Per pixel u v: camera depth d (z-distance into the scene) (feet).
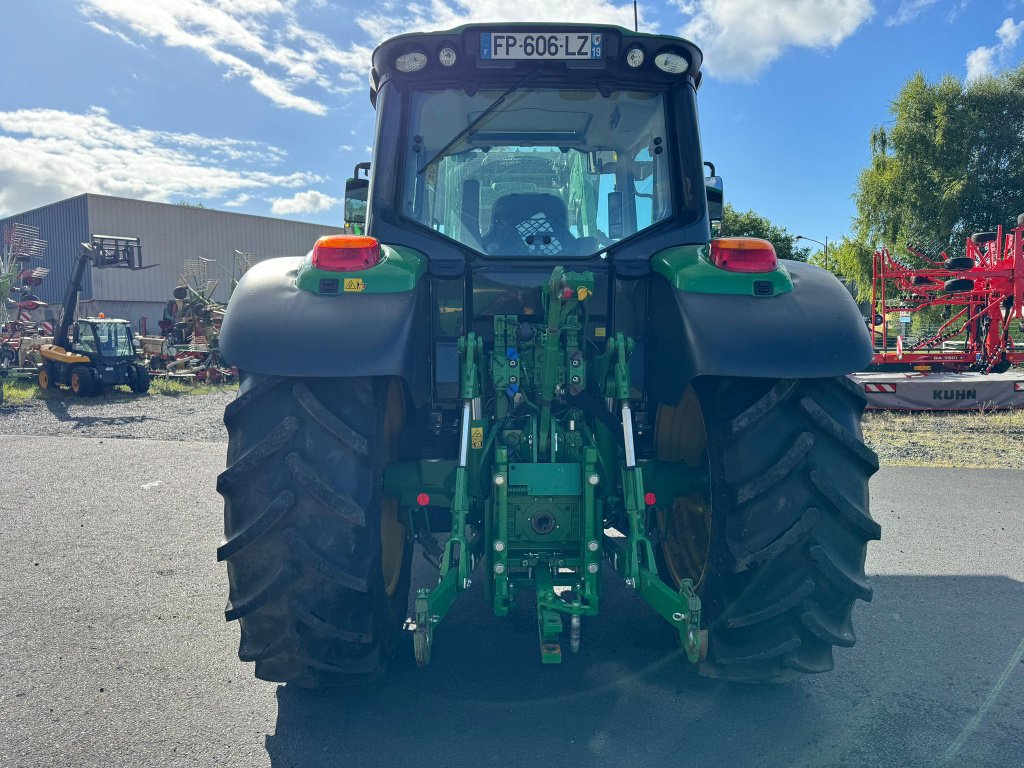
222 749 7.89
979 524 16.81
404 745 7.99
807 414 7.75
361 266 8.16
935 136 106.01
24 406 46.91
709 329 7.75
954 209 103.19
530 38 9.75
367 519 7.57
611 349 8.88
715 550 7.89
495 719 8.50
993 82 106.83
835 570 7.70
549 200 10.24
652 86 10.11
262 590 7.61
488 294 9.55
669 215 10.00
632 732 8.23
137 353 57.52
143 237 124.88
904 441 28.04
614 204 10.25
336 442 7.64
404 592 10.01
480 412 8.84
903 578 13.23
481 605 12.04
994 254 46.70
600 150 10.25
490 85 10.02
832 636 7.92
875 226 110.22
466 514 8.53
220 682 9.36
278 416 7.71
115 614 11.60
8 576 13.42
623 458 8.84
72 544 15.38
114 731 8.23
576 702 8.88
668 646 10.39
